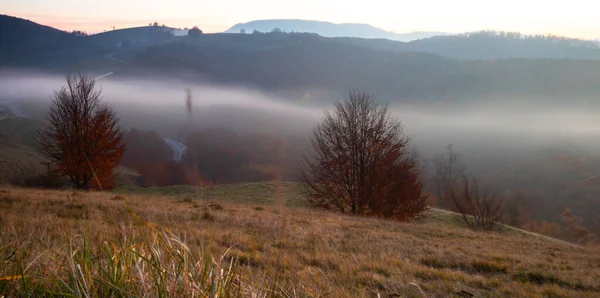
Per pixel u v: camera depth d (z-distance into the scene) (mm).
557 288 7852
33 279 2543
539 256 12641
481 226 28141
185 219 10680
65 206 12250
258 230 10875
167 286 2396
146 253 2703
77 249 3023
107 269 2646
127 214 8680
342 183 26547
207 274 2629
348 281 5098
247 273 3887
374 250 10023
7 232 5141
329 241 10609
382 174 25484
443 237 15484
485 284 7562
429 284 6922
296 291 3344
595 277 9219
